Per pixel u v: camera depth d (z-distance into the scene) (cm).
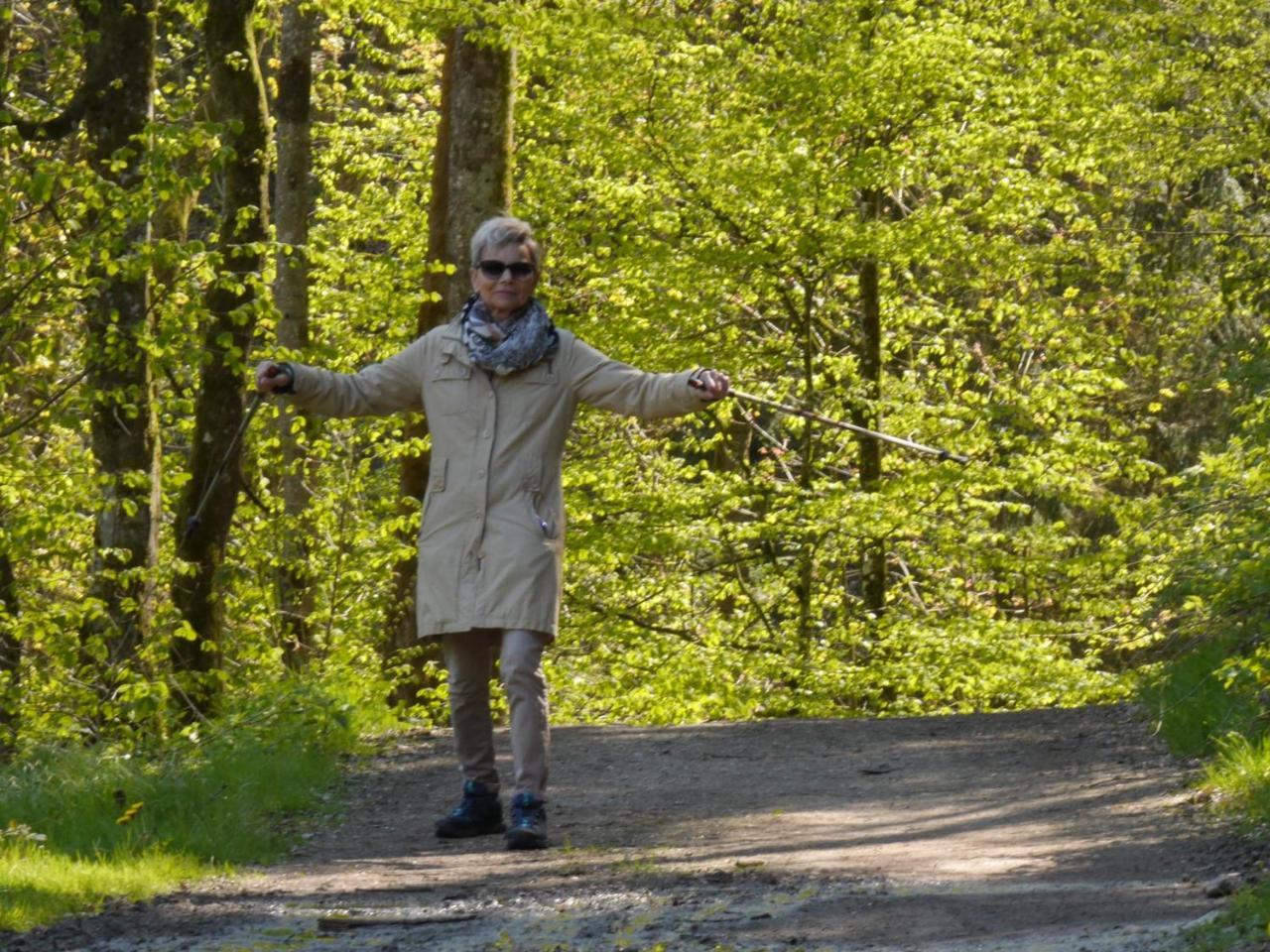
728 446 2686
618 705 2139
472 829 765
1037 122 1962
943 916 516
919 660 2045
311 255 1282
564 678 2120
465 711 759
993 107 1964
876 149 1908
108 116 1298
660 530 2050
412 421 1597
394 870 677
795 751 1051
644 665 2125
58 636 1219
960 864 634
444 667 1581
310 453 1653
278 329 1889
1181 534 1349
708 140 1925
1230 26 1858
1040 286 2162
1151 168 1959
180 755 997
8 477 1244
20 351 1220
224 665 1486
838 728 1162
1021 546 2142
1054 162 1995
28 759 977
